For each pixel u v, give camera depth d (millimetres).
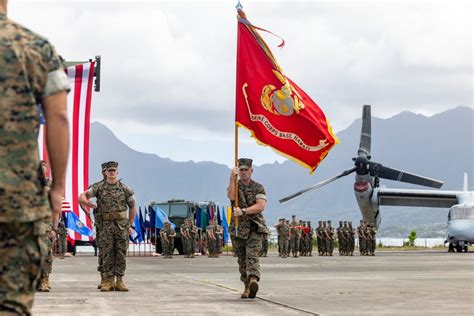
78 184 32594
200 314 11359
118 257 15766
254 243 13836
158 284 18125
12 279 4754
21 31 4855
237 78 15359
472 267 27469
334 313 11602
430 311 11992
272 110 15133
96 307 12383
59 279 20312
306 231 47406
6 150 4750
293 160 15180
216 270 25797
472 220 52688
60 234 39719
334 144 15141
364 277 21047
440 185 53219
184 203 53812
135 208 15938
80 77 30953
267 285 17719
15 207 4723
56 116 4871
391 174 53875
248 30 15250
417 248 75562
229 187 13852
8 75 4750
